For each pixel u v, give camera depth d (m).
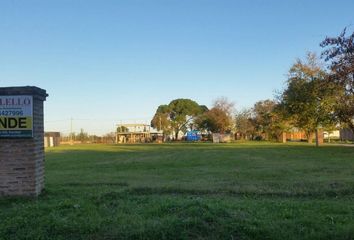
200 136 114.25
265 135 100.06
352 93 34.53
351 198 12.11
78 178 17.94
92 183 15.81
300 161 27.02
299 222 8.77
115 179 17.38
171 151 44.94
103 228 8.33
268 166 23.36
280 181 15.86
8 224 8.71
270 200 11.55
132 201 11.12
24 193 11.95
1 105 11.96
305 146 54.88
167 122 122.94
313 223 8.70
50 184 15.53
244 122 104.75
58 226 8.40
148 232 7.92
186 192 13.27
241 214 9.16
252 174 18.80
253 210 9.80
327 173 18.98
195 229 8.05
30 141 12.01
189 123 124.06
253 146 56.84
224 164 25.48
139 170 22.28
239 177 17.67
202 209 9.05
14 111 11.95
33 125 12.01
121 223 8.62
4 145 11.95
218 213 8.90
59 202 10.92
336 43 15.73
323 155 33.56
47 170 23.00
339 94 42.41
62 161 31.05
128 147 62.81
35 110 12.20
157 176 18.62
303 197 12.36
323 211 9.93
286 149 45.38
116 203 10.81
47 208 10.07
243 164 25.19
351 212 9.84
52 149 58.38
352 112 25.08
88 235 8.05
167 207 9.68
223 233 7.94
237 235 7.96
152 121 126.38
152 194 12.93
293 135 99.06
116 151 47.94
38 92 12.30
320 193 12.81
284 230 8.25
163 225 8.16
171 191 13.45
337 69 14.12
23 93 11.96
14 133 11.94
